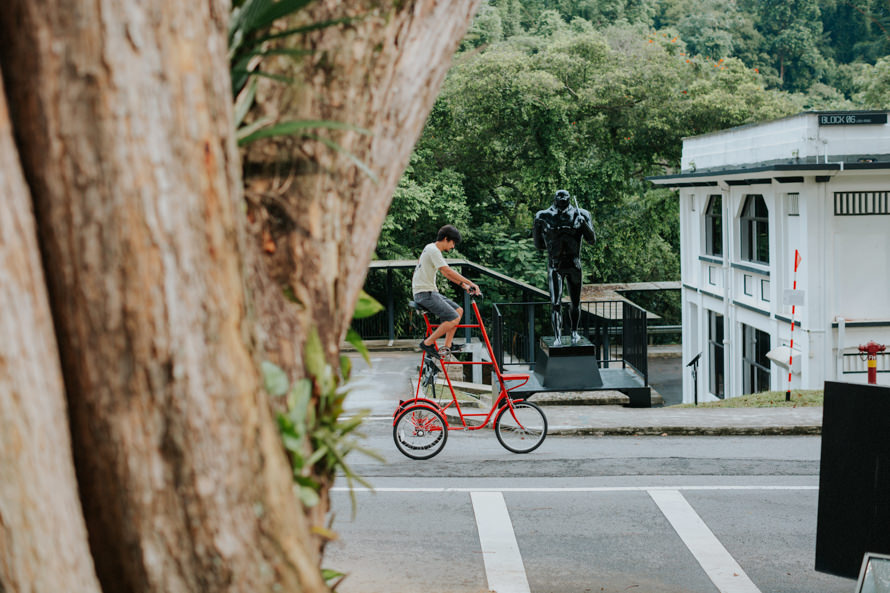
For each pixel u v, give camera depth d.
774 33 55.84
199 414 1.58
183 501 1.58
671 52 38.72
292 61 1.96
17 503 1.49
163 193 1.54
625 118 34.50
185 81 1.57
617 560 7.38
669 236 38.66
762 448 11.55
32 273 1.50
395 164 2.10
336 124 1.80
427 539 7.88
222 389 1.60
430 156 33.81
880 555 4.91
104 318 1.53
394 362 21.58
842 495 5.79
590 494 9.30
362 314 2.22
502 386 11.12
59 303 1.54
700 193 24.98
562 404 15.81
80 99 1.50
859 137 18.94
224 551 1.60
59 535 1.52
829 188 18.19
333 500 9.11
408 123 2.10
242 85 1.96
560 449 11.46
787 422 12.77
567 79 34.69
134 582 1.60
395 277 30.22
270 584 1.64
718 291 23.66
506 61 32.72
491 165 35.47
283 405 1.87
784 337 19.44
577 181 34.16
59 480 1.52
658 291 38.56
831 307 18.38
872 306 18.64
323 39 1.97
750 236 21.77
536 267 34.22
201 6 1.62
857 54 55.69
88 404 1.55
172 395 1.56
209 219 1.60
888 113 18.83
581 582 6.86
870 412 5.70
